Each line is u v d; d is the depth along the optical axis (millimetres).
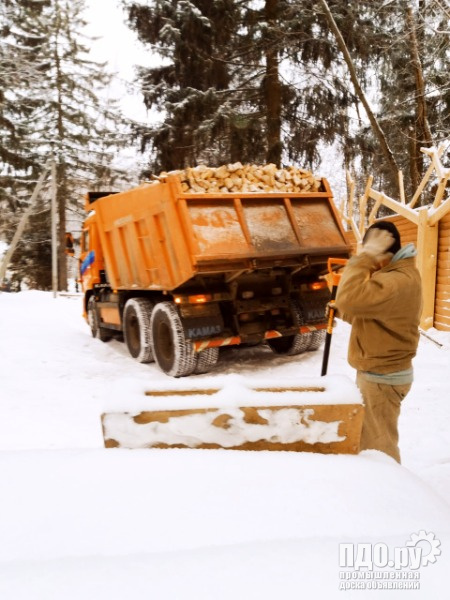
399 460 2930
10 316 11000
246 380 1809
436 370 6602
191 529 1192
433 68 15930
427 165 18391
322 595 926
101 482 1400
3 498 1329
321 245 7258
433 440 4191
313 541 1136
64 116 29109
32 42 28578
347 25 16391
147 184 7324
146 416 1670
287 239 7027
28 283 32344
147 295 8422
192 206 6566
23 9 26562
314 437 1680
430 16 14062
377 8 15758
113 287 8680
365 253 2781
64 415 5090
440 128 17500
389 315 2785
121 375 7137
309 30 16953
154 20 17750
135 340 8203
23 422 4820
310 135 18484
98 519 1229
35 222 29328
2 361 7176
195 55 17688
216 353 7148
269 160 17922
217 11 17375
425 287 9008
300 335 7953
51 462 1533
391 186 19766
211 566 1008
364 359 2910
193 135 17922
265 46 17625
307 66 18078
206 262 6383
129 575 979
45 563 1044
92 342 8867
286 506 1298
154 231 7070
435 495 1534
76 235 33719
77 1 28906
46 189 28953
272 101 17859
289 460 1552
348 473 1498
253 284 7402
